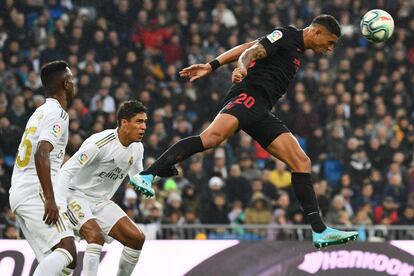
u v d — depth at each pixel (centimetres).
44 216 1148
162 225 2003
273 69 1180
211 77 2684
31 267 1470
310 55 2872
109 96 2502
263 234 2042
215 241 1511
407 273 1509
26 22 2773
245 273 1498
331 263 1509
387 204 2273
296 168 1202
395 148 2528
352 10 3059
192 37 2828
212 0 2980
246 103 1162
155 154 2370
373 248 1517
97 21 2723
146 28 2828
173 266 1495
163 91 2597
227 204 2169
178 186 2252
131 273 1412
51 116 1172
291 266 1505
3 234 1939
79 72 2556
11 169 2197
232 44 2836
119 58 2689
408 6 3098
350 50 2909
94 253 1320
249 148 2438
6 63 2597
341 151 2502
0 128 2319
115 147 1345
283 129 1197
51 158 1191
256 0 3011
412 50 2980
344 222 2175
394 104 2756
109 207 1380
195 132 2552
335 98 2652
